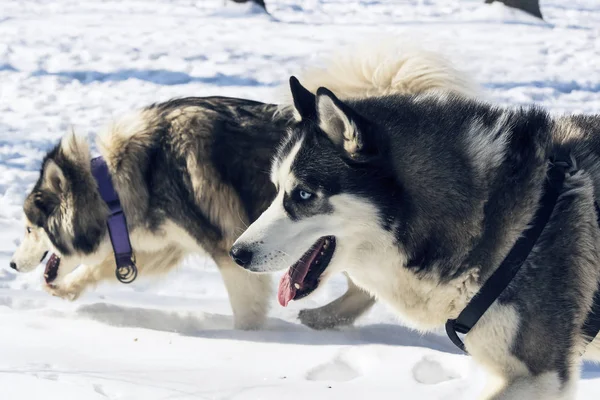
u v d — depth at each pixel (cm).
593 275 281
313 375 342
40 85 948
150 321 440
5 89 930
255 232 295
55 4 1534
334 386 322
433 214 284
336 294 498
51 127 805
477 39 1217
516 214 279
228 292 444
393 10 1555
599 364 388
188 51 1101
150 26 1286
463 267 284
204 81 959
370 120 284
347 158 284
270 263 294
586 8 1619
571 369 283
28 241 468
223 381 322
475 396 316
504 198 280
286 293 310
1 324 389
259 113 441
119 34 1211
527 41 1214
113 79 970
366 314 455
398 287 300
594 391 336
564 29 1334
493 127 288
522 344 279
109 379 312
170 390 306
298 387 318
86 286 477
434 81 429
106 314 443
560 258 278
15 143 760
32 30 1230
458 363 352
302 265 304
